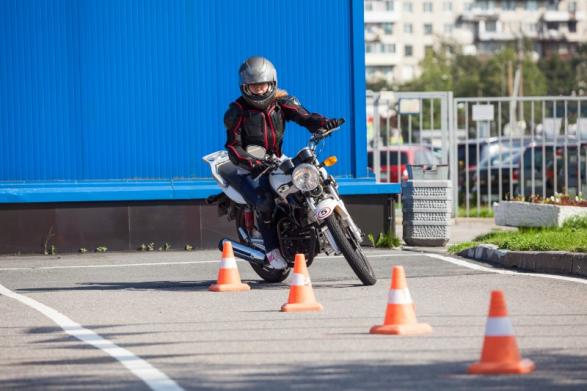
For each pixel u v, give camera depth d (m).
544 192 82.44
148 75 60.00
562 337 28.27
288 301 34.28
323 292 38.81
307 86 60.75
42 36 58.84
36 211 57.12
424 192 58.09
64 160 59.03
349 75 60.97
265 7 60.69
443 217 57.94
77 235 57.53
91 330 30.95
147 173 59.94
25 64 58.69
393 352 26.23
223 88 60.69
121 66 59.66
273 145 40.66
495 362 23.50
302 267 34.28
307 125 40.12
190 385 22.86
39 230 57.19
